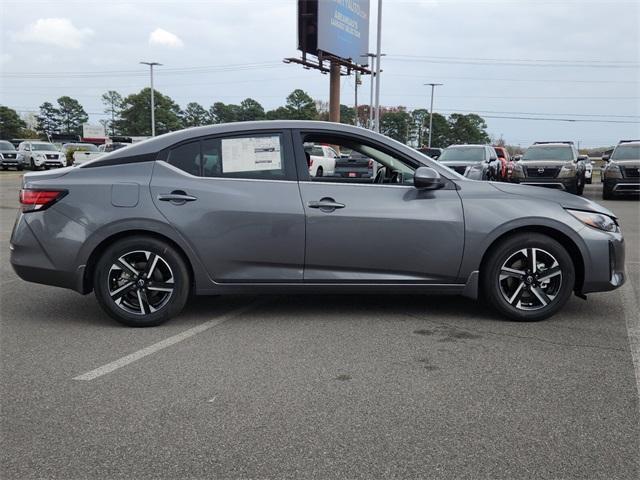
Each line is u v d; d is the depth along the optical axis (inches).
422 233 193.3
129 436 121.0
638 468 109.0
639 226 464.8
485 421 127.0
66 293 245.1
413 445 117.0
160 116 3754.9
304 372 154.8
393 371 155.4
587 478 105.8
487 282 197.6
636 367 158.1
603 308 217.8
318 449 115.6
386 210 193.2
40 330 192.4
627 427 124.3
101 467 109.7
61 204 189.9
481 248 194.5
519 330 190.9
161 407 134.1
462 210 194.7
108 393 141.8
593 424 125.7
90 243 188.9
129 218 188.5
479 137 3754.9
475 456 112.9
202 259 191.8
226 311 214.5
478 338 182.7
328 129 200.4
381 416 129.4
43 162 1471.5
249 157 196.2
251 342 179.3
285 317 206.5
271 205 191.6
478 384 146.8
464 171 691.4
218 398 138.9
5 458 112.9
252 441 118.7
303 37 1461.6
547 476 106.3
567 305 222.2
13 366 159.6
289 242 192.4
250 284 194.9
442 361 162.7
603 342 178.7
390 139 203.3
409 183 203.5
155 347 174.9
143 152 195.9
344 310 215.8
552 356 166.6
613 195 727.7
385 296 236.1
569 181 704.4
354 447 116.3
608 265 196.5
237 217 190.9
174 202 190.1
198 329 192.5
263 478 106.0
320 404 135.6
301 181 195.5
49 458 112.8
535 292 197.8
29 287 256.1
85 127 2878.9
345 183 197.9
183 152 195.9
